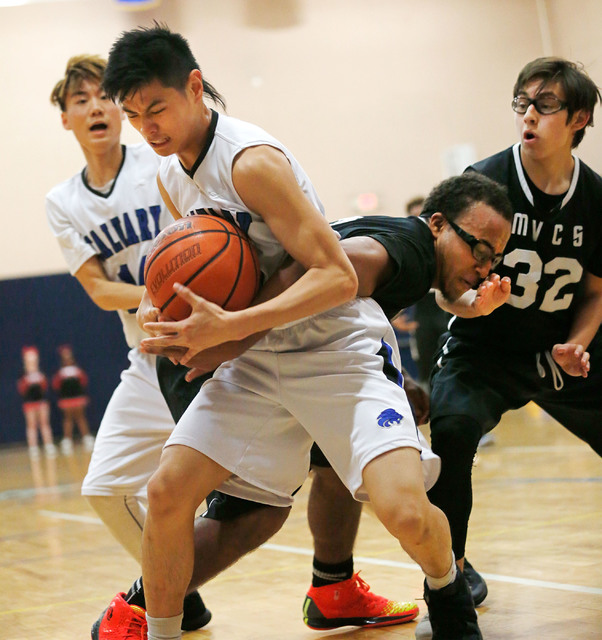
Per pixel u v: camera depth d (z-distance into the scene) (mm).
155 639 2547
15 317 17500
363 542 4852
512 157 3363
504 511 5289
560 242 3322
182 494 2518
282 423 2697
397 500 2367
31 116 15992
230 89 16516
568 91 3174
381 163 16844
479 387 3242
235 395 2670
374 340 2664
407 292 2812
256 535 2854
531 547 4172
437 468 2635
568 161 3316
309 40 16703
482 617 3096
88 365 18078
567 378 3377
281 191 2426
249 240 2570
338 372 2588
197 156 2602
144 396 3555
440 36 16734
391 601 3301
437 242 2932
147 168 3799
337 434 2547
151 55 2432
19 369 17844
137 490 3506
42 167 16125
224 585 4039
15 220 16312
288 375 2637
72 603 3947
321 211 2803
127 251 3777
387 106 16828
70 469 12508
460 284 2934
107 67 2473
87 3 16000
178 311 2434
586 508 5055
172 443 2596
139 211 3744
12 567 5035
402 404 2541
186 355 2428
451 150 16625
